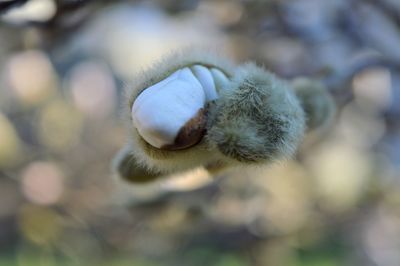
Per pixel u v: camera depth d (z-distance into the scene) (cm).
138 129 15
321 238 43
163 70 16
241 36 34
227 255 40
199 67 16
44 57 39
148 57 43
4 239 50
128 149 18
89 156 42
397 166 39
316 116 19
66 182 41
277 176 36
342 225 41
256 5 31
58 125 42
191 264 40
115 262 41
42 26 22
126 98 16
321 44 32
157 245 40
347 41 30
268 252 39
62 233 41
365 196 39
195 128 15
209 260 40
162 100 15
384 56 24
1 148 40
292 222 38
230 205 36
